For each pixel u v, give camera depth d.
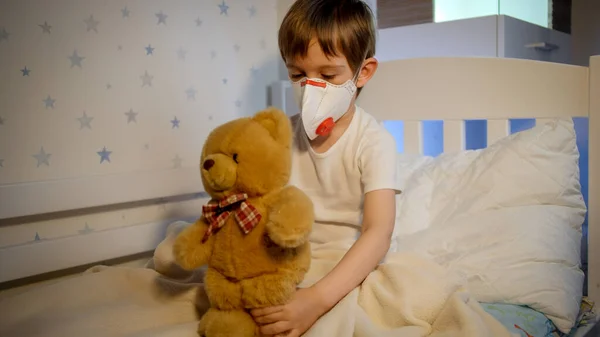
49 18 1.27
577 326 1.17
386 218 1.02
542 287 1.11
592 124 1.26
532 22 1.88
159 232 1.48
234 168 0.84
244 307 0.86
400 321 0.95
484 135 2.00
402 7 1.89
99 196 1.32
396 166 1.09
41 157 1.26
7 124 1.20
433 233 1.25
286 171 0.87
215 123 1.67
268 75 1.85
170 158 1.54
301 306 0.88
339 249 1.11
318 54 1.03
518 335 0.96
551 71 1.35
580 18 2.05
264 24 1.82
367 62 1.14
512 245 1.17
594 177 1.26
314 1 1.08
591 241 1.27
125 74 1.42
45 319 0.99
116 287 1.13
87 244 1.30
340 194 1.14
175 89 1.55
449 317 0.94
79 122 1.33
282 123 0.89
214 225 0.87
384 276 1.02
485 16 1.65
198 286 1.07
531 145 1.28
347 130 1.13
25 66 1.23
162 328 0.92
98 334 0.95
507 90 1.42
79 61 1.33
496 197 1.26
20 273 1.19
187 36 1.57
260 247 0.84
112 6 1.38
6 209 1.16
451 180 1.36
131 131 1.44
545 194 1.24
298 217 0.81
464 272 1.16
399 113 1.59
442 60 1.51
